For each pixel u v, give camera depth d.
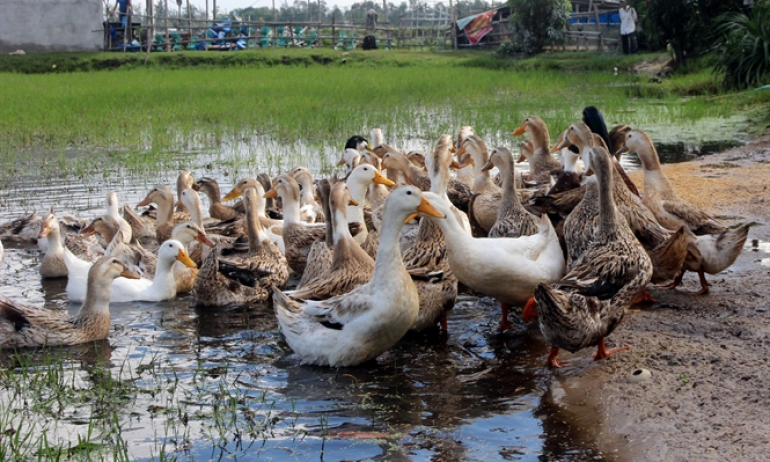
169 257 5.61
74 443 4.27
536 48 21.77
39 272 6.07
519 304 5.04
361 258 5.23
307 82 16.97
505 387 4.54
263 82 17.12
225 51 23.58
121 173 8.23
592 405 4.34
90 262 6.00
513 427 4.28
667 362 4.54
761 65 12.76
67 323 5.11
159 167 8.52
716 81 14.03
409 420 4.36
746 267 5.50
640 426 4.19
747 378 4.37
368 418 4.38
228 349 4.97
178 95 14.61
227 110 12.59
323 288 5.09
